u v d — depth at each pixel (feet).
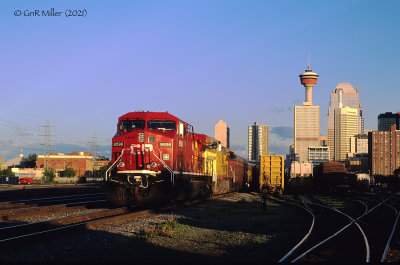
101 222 50.83
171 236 45.62
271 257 36.24
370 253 39.37
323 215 75.61
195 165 87.10
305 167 190.70
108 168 71.67
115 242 41.01
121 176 69.56
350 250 40.55
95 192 132.77
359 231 53.98
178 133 73.92
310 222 63.31
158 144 70.69
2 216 54.65
